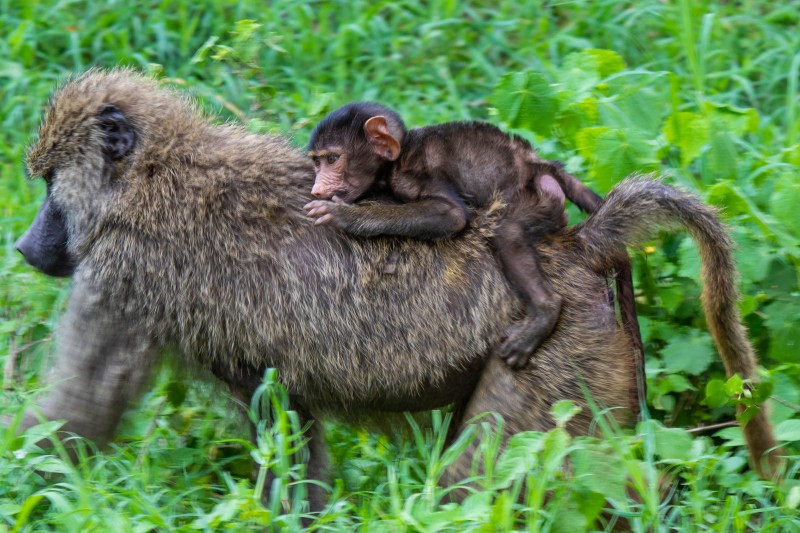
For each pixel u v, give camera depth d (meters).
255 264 8.65
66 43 15.60
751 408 8.66
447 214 8.53
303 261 8.68
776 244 10.12
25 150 9.53
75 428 8.84
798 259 9.88
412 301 8.64
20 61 15.27
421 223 8.50
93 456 8.72
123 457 8.88
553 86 11.70
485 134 8.78
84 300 8.79
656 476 8.25
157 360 9.01
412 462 8.80
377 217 8.51
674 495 8.72
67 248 9.11
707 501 8.38
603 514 8.43
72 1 15.97
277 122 13.22
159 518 7.73
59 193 8.98
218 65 14.52
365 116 8.86
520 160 8.80
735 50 15.55
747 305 9.90
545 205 8.68
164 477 8.96
